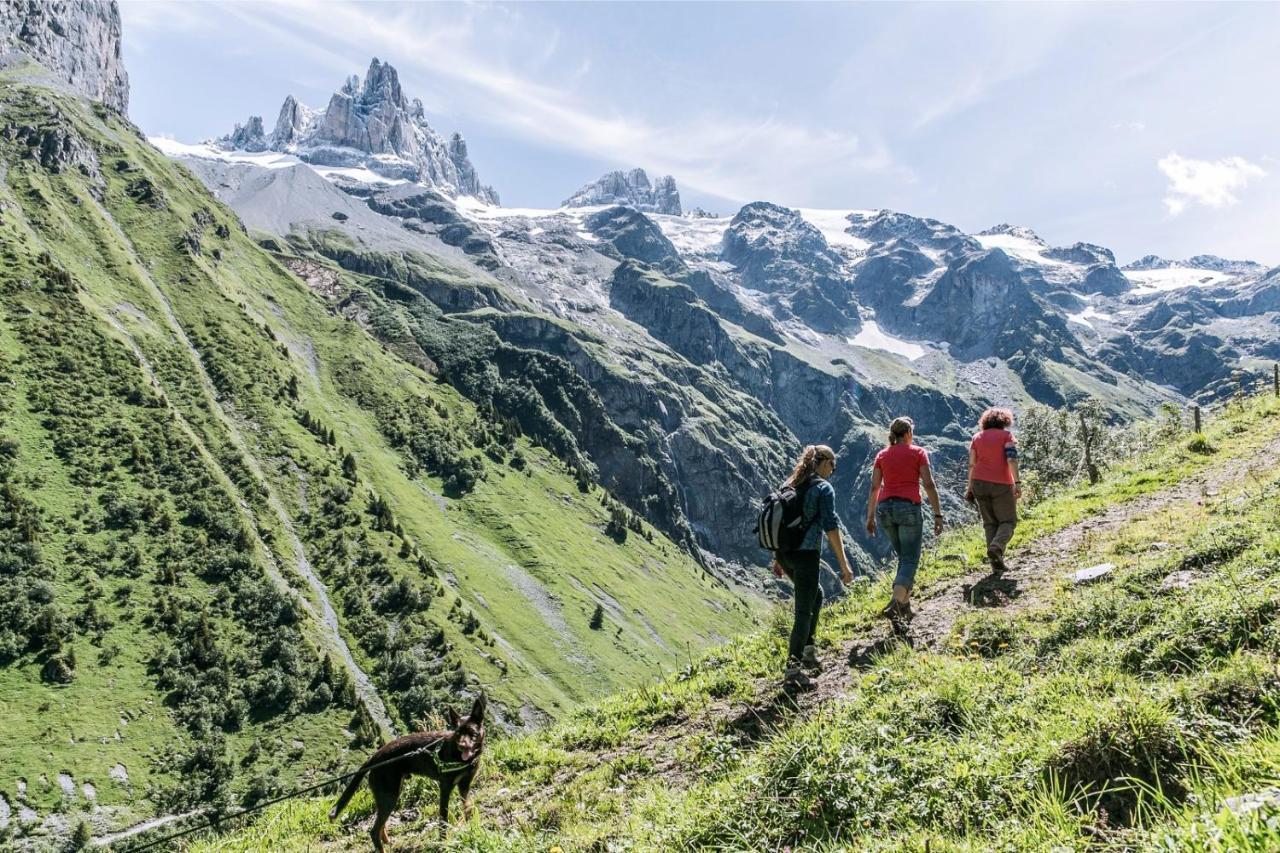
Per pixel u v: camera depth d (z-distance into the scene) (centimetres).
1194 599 802
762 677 1143
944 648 1004
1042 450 6875
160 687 14400
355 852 966
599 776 972
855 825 564
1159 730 514
